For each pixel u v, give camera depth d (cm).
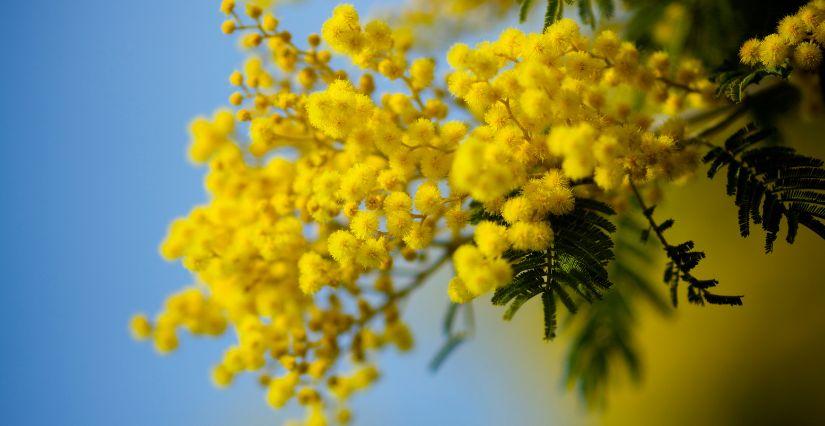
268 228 57
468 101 52
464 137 52
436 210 52
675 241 64
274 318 59
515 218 51
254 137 56
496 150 50
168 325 59
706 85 56
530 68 51
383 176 53
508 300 51
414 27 65
